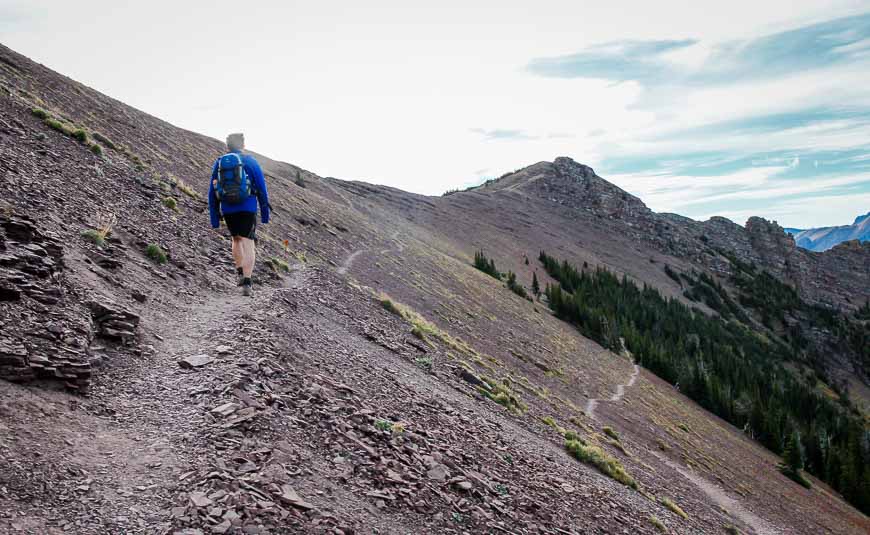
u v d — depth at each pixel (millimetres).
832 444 111125
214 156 58781
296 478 5191
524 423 17094
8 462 3986
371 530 4996
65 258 8445
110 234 11211
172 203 17906
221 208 9359
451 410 11727
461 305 55938
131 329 7336
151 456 4793
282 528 4293
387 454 6812
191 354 7543
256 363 7449
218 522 4051
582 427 27203
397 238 95375
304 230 44531
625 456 26844
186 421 5566
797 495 62312
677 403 84188
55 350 5691
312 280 20406
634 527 10844
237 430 5551
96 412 5301
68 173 14117
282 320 11039
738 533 23891
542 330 80188
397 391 10625
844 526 57625
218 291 12172
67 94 38125
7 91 20797
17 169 11711
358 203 144250
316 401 7246
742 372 135875
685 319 183500
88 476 4242
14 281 6402
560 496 9867
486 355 34406
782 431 95625
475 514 6516
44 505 3734
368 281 37688
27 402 4855
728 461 57812
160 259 11750
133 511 3979
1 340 5336
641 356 110875
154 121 61031
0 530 3303
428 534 5527
